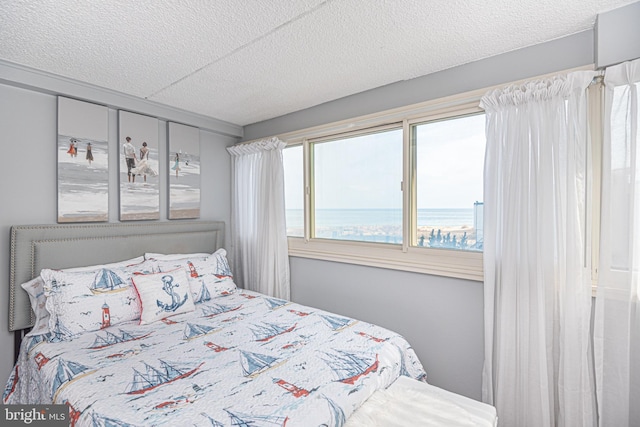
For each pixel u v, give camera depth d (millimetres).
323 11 1498
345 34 1700
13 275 2061
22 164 2156
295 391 1326
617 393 1516
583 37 1694
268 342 1790
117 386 1356
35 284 2074
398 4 1454
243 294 2762
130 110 2635
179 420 1139
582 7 1497
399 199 2475
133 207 2686
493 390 1886
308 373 1464
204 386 1356
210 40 1744
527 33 1714
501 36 1740
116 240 2512
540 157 1719
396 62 2035
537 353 1698
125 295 2117
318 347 1724
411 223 2396
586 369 1577
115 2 1402
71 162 2324
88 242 2363
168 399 1264
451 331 2145
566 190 1652
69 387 1369
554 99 1684
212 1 1409
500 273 1882
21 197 2154
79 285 1996
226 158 3537
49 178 2270
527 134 1775
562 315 1651
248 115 3146
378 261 2480
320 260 2895
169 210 2949
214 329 1980
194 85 2375
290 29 1647
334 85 2404
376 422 1232
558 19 1589
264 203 3168
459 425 1219
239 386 1359
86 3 1406
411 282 2334
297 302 3084
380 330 1955
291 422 1143
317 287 2926
